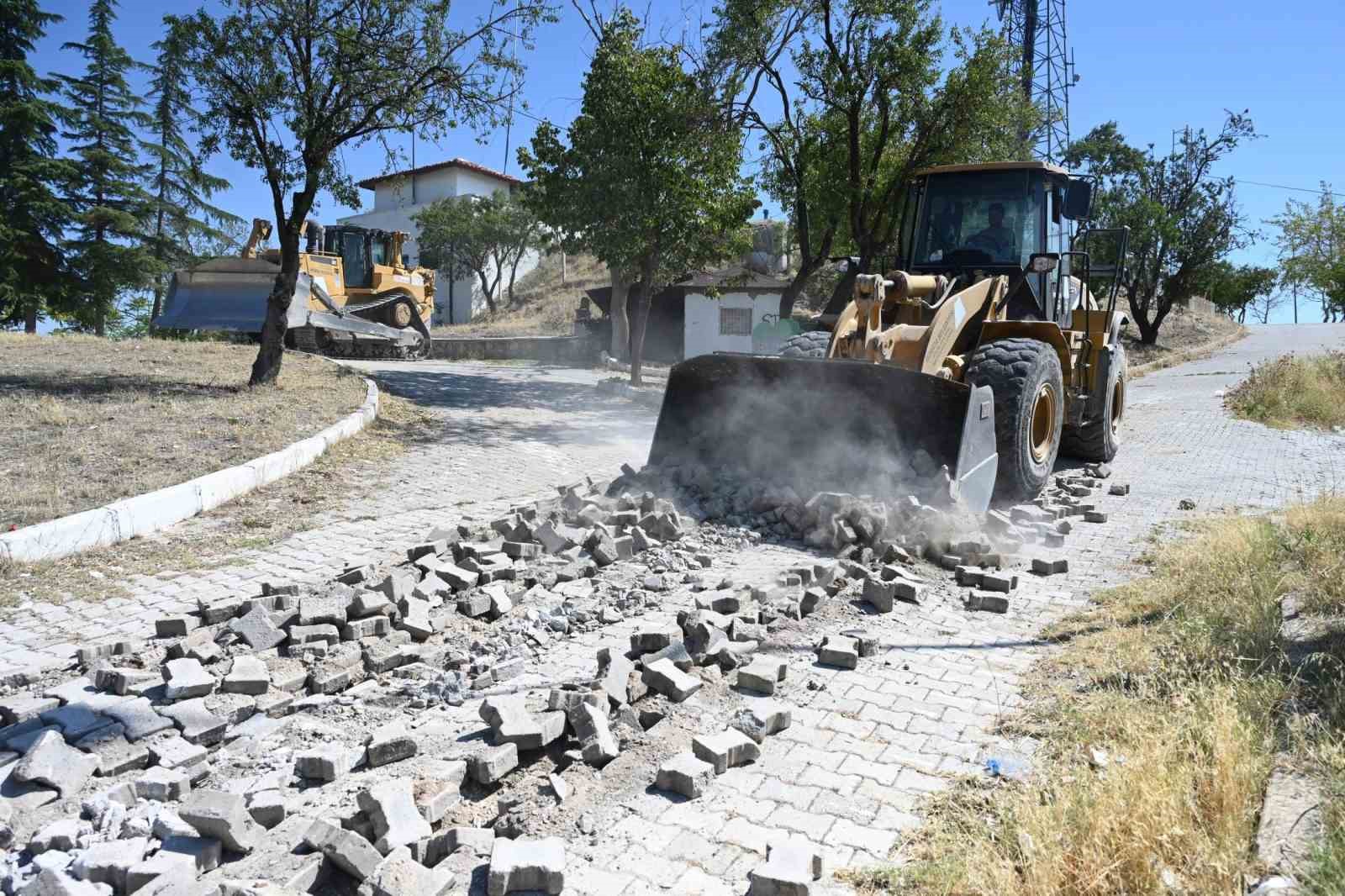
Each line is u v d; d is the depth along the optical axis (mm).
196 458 8680
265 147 12562
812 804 3393
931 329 7789
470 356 26438
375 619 5145
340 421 11086
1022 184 9305
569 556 6473
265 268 21391
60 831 3127
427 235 44188
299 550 6867
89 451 8641
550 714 3861
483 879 2938
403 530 7523
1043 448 8805
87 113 32312
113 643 4863
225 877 2955
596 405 16141
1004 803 3238
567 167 17594
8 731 3891
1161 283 38406
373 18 12430
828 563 6340
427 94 12859
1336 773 3170
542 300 44906
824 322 10281
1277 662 4203
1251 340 36062
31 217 30750
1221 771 3105
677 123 16625
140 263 32156
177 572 6238
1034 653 4906
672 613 5547
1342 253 27297
